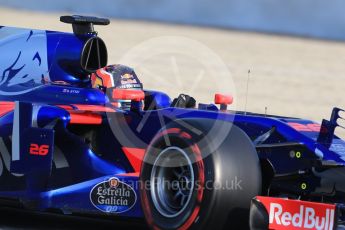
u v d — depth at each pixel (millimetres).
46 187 24688
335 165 23656
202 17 143875
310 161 24031
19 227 25266
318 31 132250
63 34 27172
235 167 21734
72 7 148250
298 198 24672
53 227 25516
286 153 24438
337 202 24844
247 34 119562
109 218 24719
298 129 24703
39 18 118125
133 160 25156
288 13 137750
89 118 25047
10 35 27688
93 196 24484
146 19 139875
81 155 24953
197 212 21609
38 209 24922
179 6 145625
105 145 25750
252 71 77250
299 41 113625
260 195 22328
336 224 21109
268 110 55125
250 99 60125
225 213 21625
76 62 26500
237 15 141750
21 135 24562
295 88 68125
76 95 25750
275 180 24609
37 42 27188
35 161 24297
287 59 90062
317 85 71000
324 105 59562
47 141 24109
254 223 21469
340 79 76312
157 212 22641
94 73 27562
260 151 24828
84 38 26844
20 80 26875
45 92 26172
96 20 27234
